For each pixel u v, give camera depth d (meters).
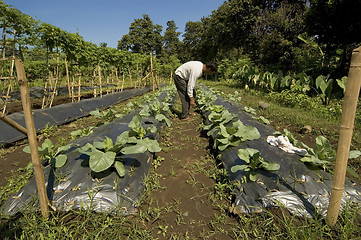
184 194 2.09
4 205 1.71
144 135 2.98
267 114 5.07
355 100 1.23
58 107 5.00
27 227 1.50
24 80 1.28
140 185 2.04
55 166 1.98
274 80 8.20
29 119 1.36
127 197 1.83
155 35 45.28
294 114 4.87
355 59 1.17
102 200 1.77
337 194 1.43
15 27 4.80
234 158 2.38
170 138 3.71
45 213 1.58
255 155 1.97
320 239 1.47
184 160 2.85
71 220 1.63
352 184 1.96
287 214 1.66
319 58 10.08
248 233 1.57
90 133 3.01
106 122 3.82
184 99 4.71
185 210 1.86
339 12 7.79
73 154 2.26
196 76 4.37
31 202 1.72
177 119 5.02
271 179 1.91
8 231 1.51
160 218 1.76
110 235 1.52
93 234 1.50
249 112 4.49
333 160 2.01
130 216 1.73
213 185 2.22
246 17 17.98
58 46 6.04
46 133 3.90
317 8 8.44
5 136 3.47
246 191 1.85
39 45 5.96
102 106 6.55
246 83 11.32
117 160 2.14
